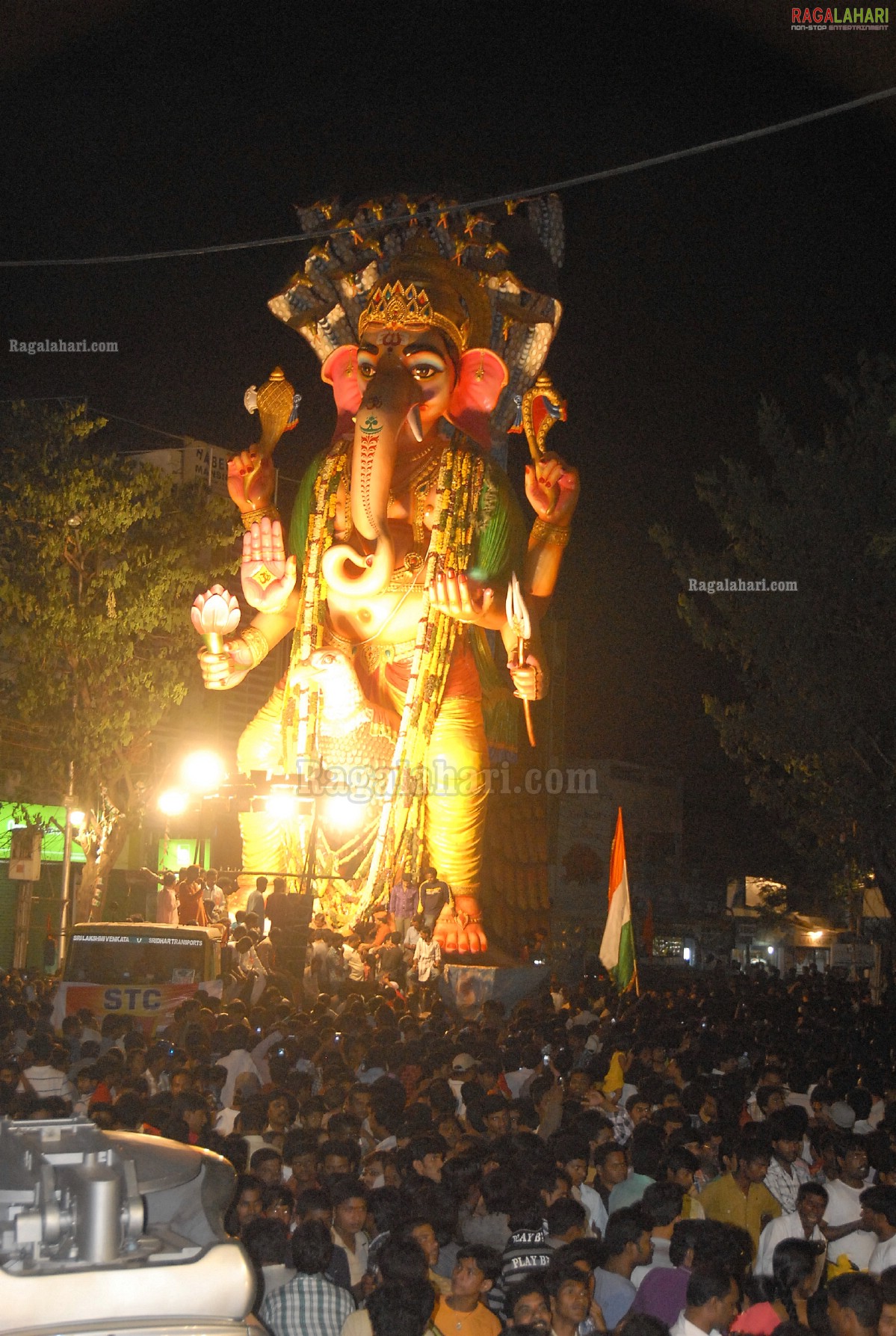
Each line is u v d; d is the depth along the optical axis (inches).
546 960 1179.3
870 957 1819.6
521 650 1003.9
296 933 804.6
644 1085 405.7
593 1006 746.8
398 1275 213.5
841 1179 321.7
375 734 1013.8
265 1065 478.6
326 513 1035.3
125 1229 163.2
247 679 1389.0
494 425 1149.1
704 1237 234.2
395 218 1056.2
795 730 850.8
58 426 1014.4
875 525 823.7
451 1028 616.1
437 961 884.0
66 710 1015.6
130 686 1034.1
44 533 1002.1
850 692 823.1
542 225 1166.3
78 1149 170.7
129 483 1013.2
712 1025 687.1
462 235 1112.8
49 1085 431.5
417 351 1033.5
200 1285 161.8
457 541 1007.6
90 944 666.2
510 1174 279.7
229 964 745.6
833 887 1091.3
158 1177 174.2
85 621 1002.7
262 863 1034.7
